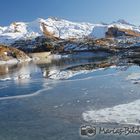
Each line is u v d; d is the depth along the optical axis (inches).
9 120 847.7
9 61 4559.5
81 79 1628.9
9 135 723.4
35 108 976.3
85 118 818.2
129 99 1005.2
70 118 829.8
